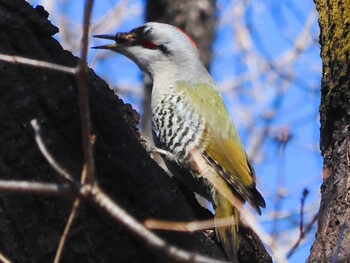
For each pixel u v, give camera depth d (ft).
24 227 28.27
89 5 20.39
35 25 30.07
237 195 43.93
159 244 19.65
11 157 28.27
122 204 29.43
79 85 20.36
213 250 31.12
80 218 28.40
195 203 36.86
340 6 34.37
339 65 33.58
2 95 28.58
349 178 31.89
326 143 33.86
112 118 29.94
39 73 28.91
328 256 30.45
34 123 24.39
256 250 35.37
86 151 20.18
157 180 30.27
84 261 28.48
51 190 19.40
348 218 30.99
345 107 33.09
